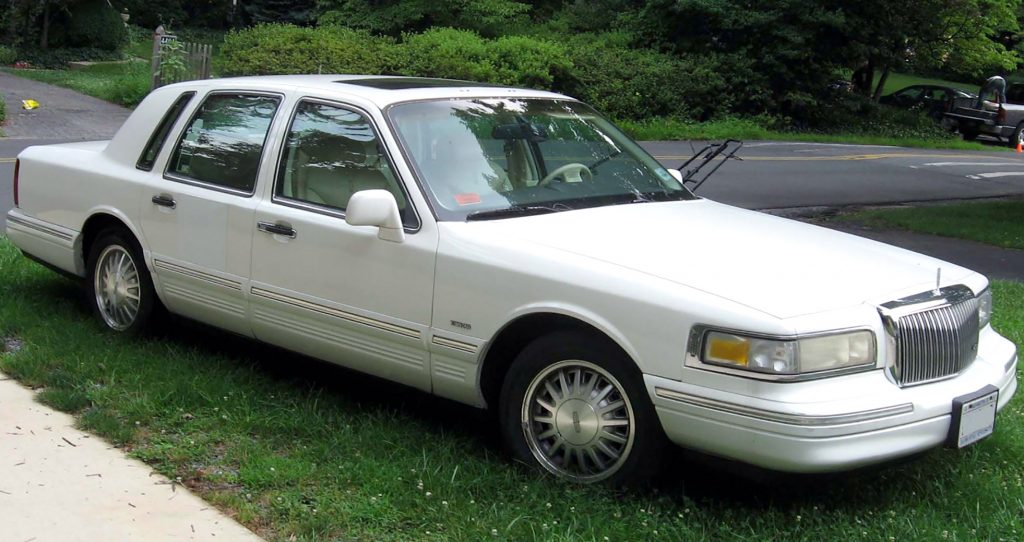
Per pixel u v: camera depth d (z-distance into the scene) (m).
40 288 7.01
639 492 4.07
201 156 5.56
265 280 5.09
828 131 29.08
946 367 4.07
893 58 30.62
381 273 4.61
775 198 15.21
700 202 5.36
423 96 5.10
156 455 4.44
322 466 4.33
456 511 3.93
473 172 4.80
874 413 3.70
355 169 4.86
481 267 4.30
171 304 5.69
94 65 29.00
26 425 4.73
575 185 5.07
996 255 11.20
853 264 4.32
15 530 3.78
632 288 3.94
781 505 4.12
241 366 5.54
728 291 3.85
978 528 3.94
